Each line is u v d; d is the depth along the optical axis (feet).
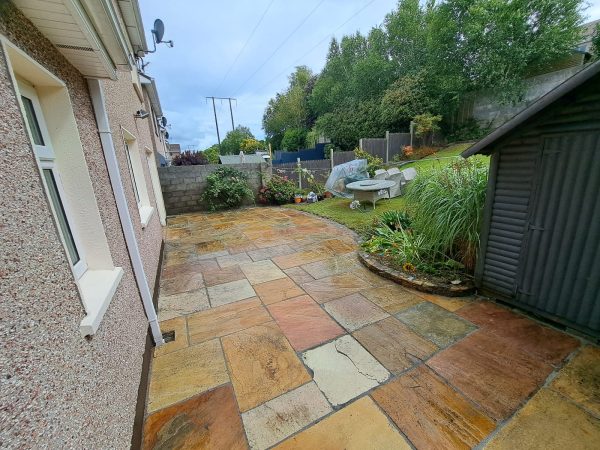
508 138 6.90
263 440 4.48
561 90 5.39
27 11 3.18
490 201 7.65
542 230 6.57
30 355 2.46
